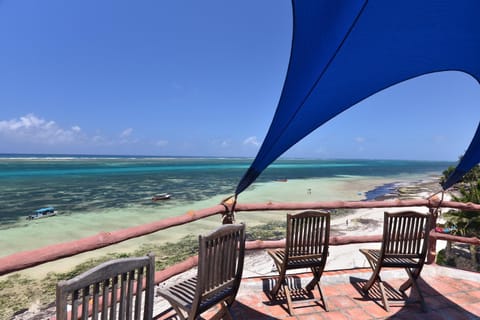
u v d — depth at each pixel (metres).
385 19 1.90
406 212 2.82
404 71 2.25
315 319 2.72
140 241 12.62
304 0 1.72
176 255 10.95
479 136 2.79
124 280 1.45
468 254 10.95
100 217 18.42
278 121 2.12
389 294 3.19
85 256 10.85
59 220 17.66
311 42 1.90
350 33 1.94
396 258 2.95
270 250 3.22
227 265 2.11
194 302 1.92
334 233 14.55
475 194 11.23
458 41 2.08
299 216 2.71
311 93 2.09
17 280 8.89
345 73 2.08
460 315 2.82
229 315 2.30
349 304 2.99
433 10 1.86
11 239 13.95
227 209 2.98
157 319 2.67
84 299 1.30
